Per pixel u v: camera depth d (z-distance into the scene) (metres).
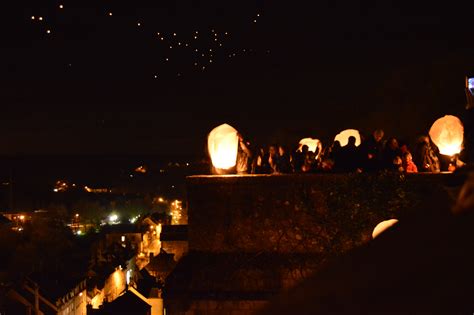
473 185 1.56
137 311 50.78
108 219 114.75
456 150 12.12
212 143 13.08
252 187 12.58
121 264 88.12
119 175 112.19
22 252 72.19
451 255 1.47
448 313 1.36
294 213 12.36
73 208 109.38
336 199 12.06
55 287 65.88
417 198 11.66
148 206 108.31
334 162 12.70
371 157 12.56
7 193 95.56
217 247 12.65
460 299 1.38
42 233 79.62
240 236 12.59
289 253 12.32
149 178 106.31
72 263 81.69
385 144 12.59
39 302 61.34
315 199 12.24
